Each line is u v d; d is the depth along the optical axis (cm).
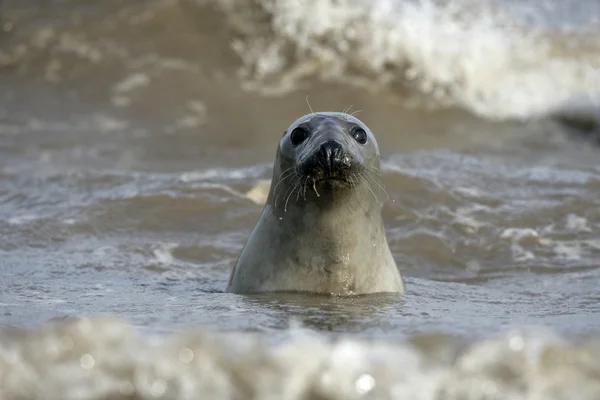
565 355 1183
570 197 3912
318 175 2231
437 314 2075
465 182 4019
